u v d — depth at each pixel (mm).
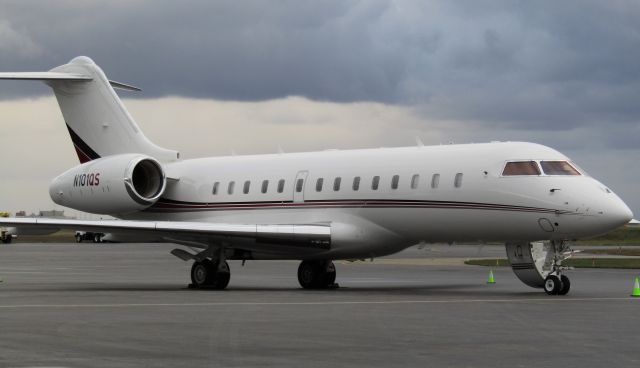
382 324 31641
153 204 60656
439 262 94750
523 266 48781
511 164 46906
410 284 57625
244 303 40625
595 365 22812
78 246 167000
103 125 62062
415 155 50875
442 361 23359
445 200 48531
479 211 47469
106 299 43031
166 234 51438
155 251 136125
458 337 28031
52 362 23047
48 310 36812
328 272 54656
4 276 67938
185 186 60781
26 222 48281
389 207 50562
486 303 40500
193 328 30328
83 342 26766
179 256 52688
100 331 29422
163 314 35219
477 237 48625
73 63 62625
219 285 52812
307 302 41125
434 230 49656
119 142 61875
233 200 58250
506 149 47781
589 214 44469
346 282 60375
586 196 44750
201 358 23781
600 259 92688
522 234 46844
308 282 54500
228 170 59344
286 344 26406
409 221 50125
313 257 53031
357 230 51906
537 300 42250
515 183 46406
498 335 28547
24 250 139625
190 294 47125
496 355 24375
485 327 30734
